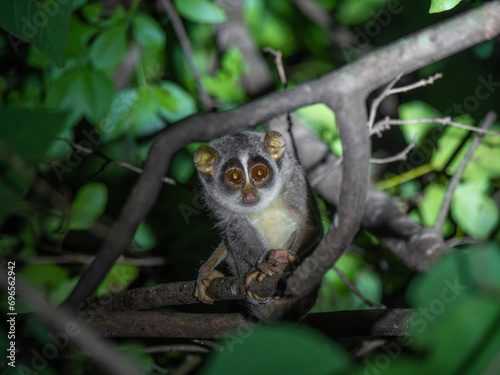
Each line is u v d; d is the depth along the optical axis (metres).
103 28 6.01
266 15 7.93
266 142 5.07
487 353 1.08
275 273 3.98
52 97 5.63
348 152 3.52
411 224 6.07
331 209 6.58
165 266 6.89
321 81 3.70
